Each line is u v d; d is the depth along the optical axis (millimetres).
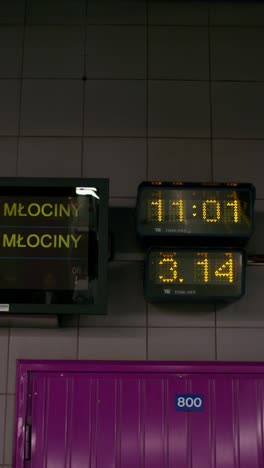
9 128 4109
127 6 4312
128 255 3934
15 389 3738
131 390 3713
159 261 3639
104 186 3625
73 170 4055
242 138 4133
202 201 3688
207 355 3811
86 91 4176
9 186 3629
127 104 4164
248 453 3615
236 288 3625
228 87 4211
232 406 3689
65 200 3619
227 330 3850
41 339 3816
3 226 3594
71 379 3729
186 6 4305
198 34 4293
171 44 4270
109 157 4078
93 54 4238
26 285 3527
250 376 3738
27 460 3607
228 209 3684
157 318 3857
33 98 4156
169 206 3680
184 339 3830
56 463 3600
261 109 4180
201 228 3658
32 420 3666
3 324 3727
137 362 3756
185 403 3689
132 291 3889
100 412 3676
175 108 4164
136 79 4203
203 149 4109
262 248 3969
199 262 3643
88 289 3520
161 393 3709
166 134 4125
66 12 4301
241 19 4320
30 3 4305
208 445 3627
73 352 3797
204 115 4160
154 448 3621
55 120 4125
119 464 3598
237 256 3660
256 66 4250
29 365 3746
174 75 4219
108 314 3855
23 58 4223
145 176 4055
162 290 3613
